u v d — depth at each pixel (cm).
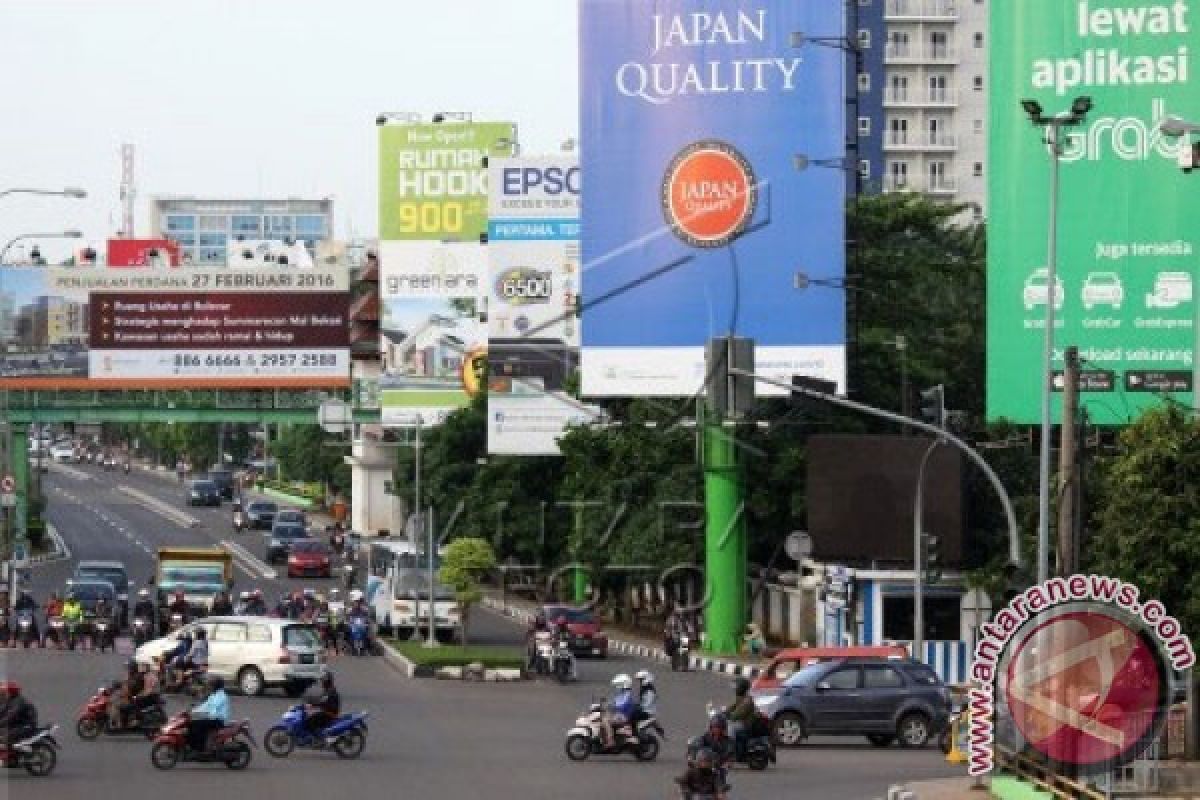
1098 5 7431
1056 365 7475
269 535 15712
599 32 8456
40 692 6844
